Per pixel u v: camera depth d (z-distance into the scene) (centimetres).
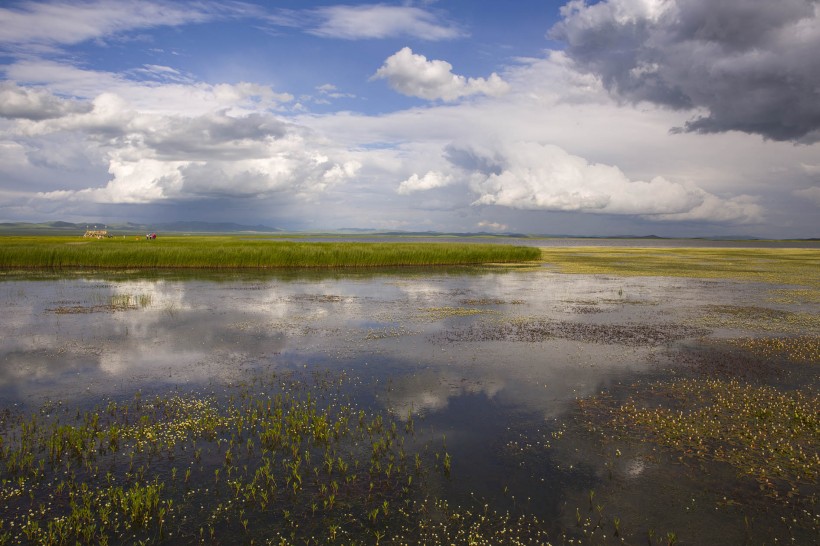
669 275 4312
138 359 1509
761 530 690
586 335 1845
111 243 6900
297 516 724
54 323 2042
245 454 906
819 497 766
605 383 1288
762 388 1242
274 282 3684
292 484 805
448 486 802
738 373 1368
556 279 3972
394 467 859
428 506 747
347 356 1550
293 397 1192
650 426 1019
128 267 4722
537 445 938
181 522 709
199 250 4922
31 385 1266
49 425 1023
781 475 830
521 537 676
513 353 1584
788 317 2216
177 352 1595
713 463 871
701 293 3084
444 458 892
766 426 1018
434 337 1811
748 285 3538
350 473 841
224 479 822
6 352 1580
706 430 999
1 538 666
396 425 1033
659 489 790
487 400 1170
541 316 2245
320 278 4009
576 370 1400
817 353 1573
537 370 1402
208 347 1659
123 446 933
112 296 2836
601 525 701
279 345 1689
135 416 1070
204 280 3778
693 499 762
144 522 702
